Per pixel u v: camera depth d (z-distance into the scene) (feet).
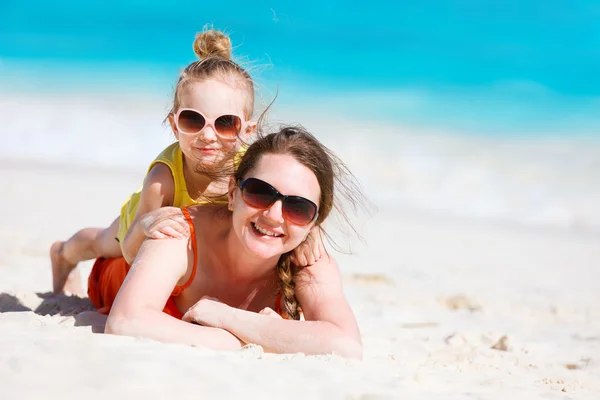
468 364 12.01
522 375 11.45
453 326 16.42
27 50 82.17
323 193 10.74
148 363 7.89
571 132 56.90
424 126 58.29
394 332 15.20
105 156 47.11
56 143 48.44
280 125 11.71
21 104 56.03
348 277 22.38
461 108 65.98
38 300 14.44
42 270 18.97
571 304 20.77
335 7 92.73
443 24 89.92
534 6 89.15
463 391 9.00
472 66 81.05
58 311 13.69
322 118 59.82
